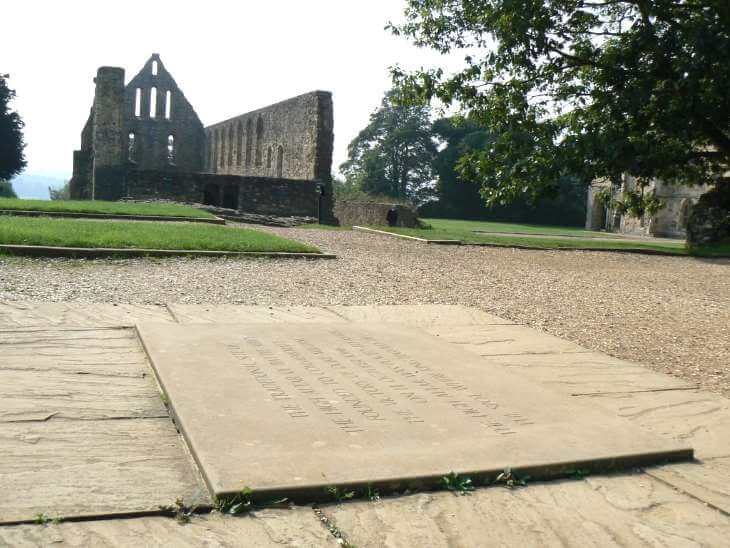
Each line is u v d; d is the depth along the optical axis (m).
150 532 2.70
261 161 47.59
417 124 67.69
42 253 10.36
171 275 9.48
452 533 2.83
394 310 7.89
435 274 11.78
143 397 4.25
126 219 19.03
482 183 9.97
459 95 12.31
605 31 11.48
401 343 5.76
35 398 4.11
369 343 5.69
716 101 9.32
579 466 3.48
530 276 12.58
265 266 11.01
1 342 5.39
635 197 11.13
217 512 2.89
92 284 8.41
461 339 6.56
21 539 2.56
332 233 20.72
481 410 4.14
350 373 4.75
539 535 2.85
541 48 10.89
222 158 56.03
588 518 3.02
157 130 58.50
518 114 10.89
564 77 11.23
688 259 18.70
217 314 7.01
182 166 59.78
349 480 3.10
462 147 63.06
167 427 3.78
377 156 67.81
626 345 6.94
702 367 6.13
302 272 10.66
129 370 4.82
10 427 3.63
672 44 9.46
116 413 3.95
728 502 3.21
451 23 13.84
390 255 14.67
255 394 4.17
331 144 38.84
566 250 19.30
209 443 3.41
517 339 6.68
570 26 11.19
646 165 9.85
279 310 7.44
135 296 7.84
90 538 2.61
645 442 3.77
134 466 3.25
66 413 3.90
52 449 3.38
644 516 3.06
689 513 3.10
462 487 3.22
